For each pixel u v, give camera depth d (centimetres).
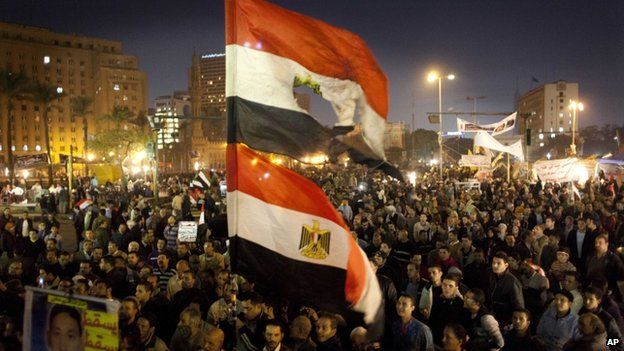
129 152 7450
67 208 2811
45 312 368
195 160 11500
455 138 6334
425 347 563
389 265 945
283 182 458
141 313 591
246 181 450
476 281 856
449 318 646
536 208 1505
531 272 838
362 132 466
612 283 874
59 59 11900
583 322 564
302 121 463
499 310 717
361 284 465
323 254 457
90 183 3722
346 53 466
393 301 688
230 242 447
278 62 459
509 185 2461
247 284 698
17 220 1616
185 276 732
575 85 14525
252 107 454
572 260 1098
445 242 1054
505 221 1361
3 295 695
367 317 473
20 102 10831
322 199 462
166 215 1502
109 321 356
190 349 577
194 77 16125
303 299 458
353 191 2597
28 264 977
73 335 364
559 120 14488
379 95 471
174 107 18488
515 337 593
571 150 3800
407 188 2372
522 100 17038
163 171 7469
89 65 12406
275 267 453
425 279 791
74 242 2039
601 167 3023
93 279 766
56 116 11550
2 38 11081
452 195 2106
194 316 585
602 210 1437
